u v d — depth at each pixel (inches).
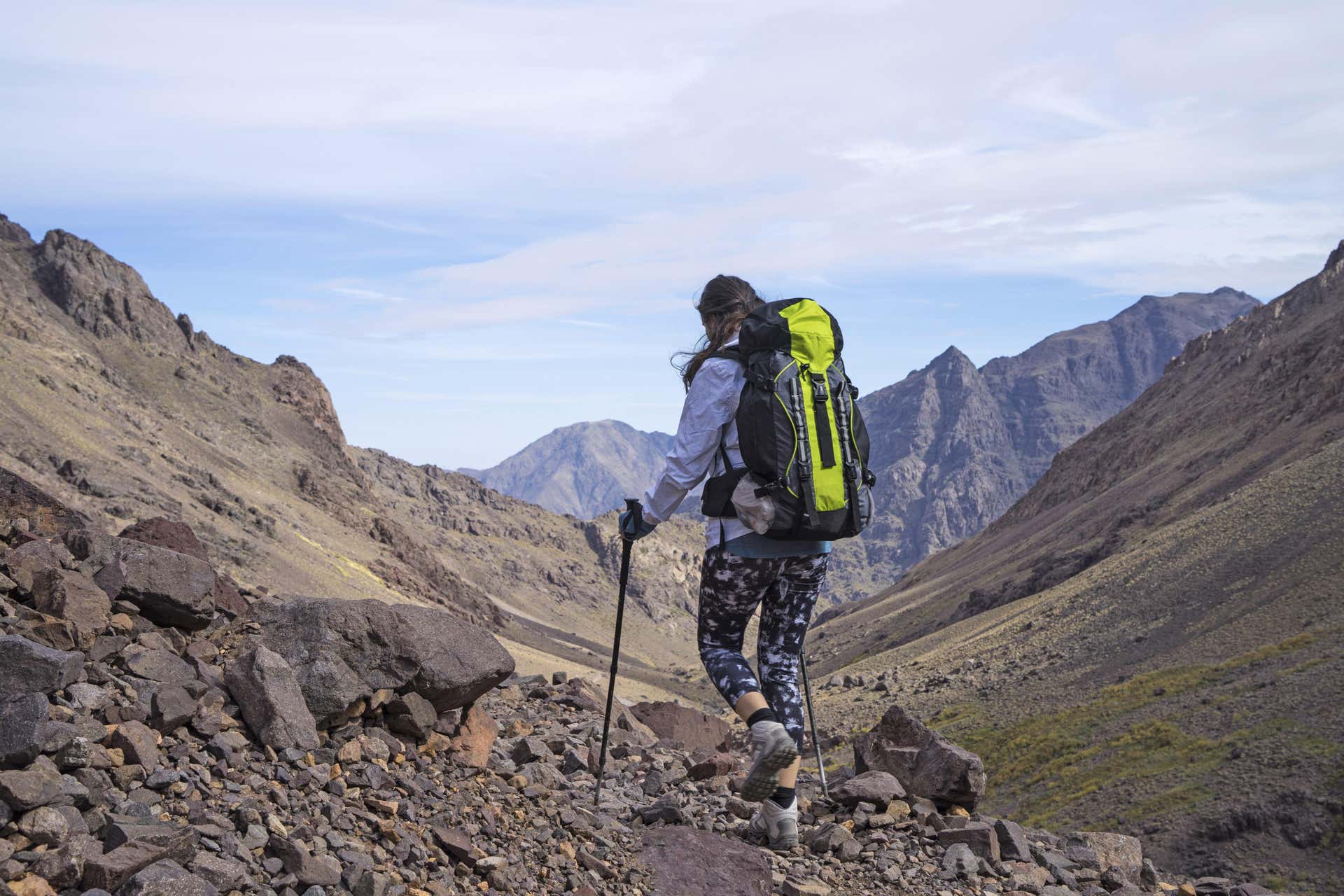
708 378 176.2
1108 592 5036.9
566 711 300.7
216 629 203.5
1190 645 3782.0
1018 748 3329.2
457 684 195.2
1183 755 2694.4
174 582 194.5
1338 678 2755.9
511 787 197.9
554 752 253.1
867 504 177.5
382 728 189.2
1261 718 2706.7
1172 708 3100.4
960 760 231.5
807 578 191.0
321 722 177.6
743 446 169.8
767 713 180.4
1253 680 3026.6
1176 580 4667.8
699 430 175.2
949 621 7716.5
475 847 164.7
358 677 185.0
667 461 179.0
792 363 170.4
